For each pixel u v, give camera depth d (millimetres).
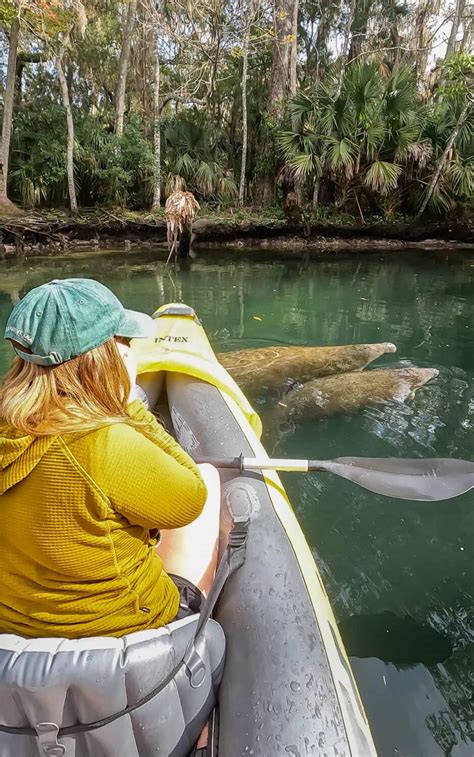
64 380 1200
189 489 1289
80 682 1160
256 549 2055
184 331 4402
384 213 16891
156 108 16906
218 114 20156
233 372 5262
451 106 16016
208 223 15781
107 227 15297
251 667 1611
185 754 1420
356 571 2789
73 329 1188
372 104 15227
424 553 2930
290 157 16109
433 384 5230
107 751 1235
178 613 1579
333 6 21297
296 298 9164
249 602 1839
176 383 3525
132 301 8742
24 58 18422
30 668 1153
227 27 17500
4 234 13758
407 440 4125
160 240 15844
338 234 16828
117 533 1222
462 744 1920
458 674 2201
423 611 2535
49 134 16453
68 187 16109
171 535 2080
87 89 21984
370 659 2266
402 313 8195
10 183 16109
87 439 1162
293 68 18406
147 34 19000
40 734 1184
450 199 16172
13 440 1150
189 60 19188
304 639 1697
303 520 3180
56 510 1151
